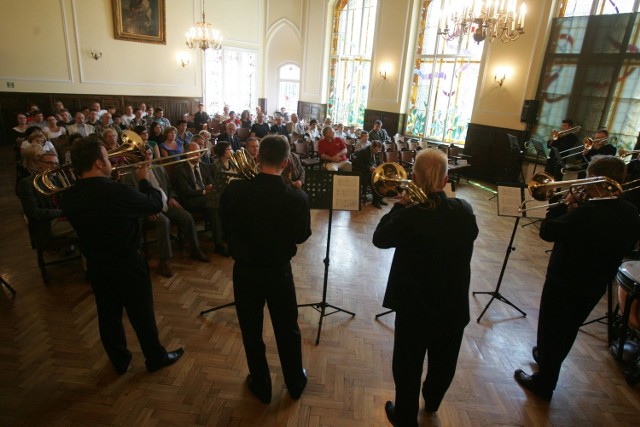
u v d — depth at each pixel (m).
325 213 5.21
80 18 8.46
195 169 3.83
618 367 2.42
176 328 2.54
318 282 3.29
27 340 2.34
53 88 8.41
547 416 2.00
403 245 1.49
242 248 1.65
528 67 7.05
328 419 1.90
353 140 7.67
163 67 9.95
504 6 4.70
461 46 8.30
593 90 6.34
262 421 1.86
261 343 1.84
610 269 1.81
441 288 1.48
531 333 2.73
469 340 2.61
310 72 11.48
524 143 7.14
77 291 2.91
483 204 6.14
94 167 1.64
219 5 10.51
